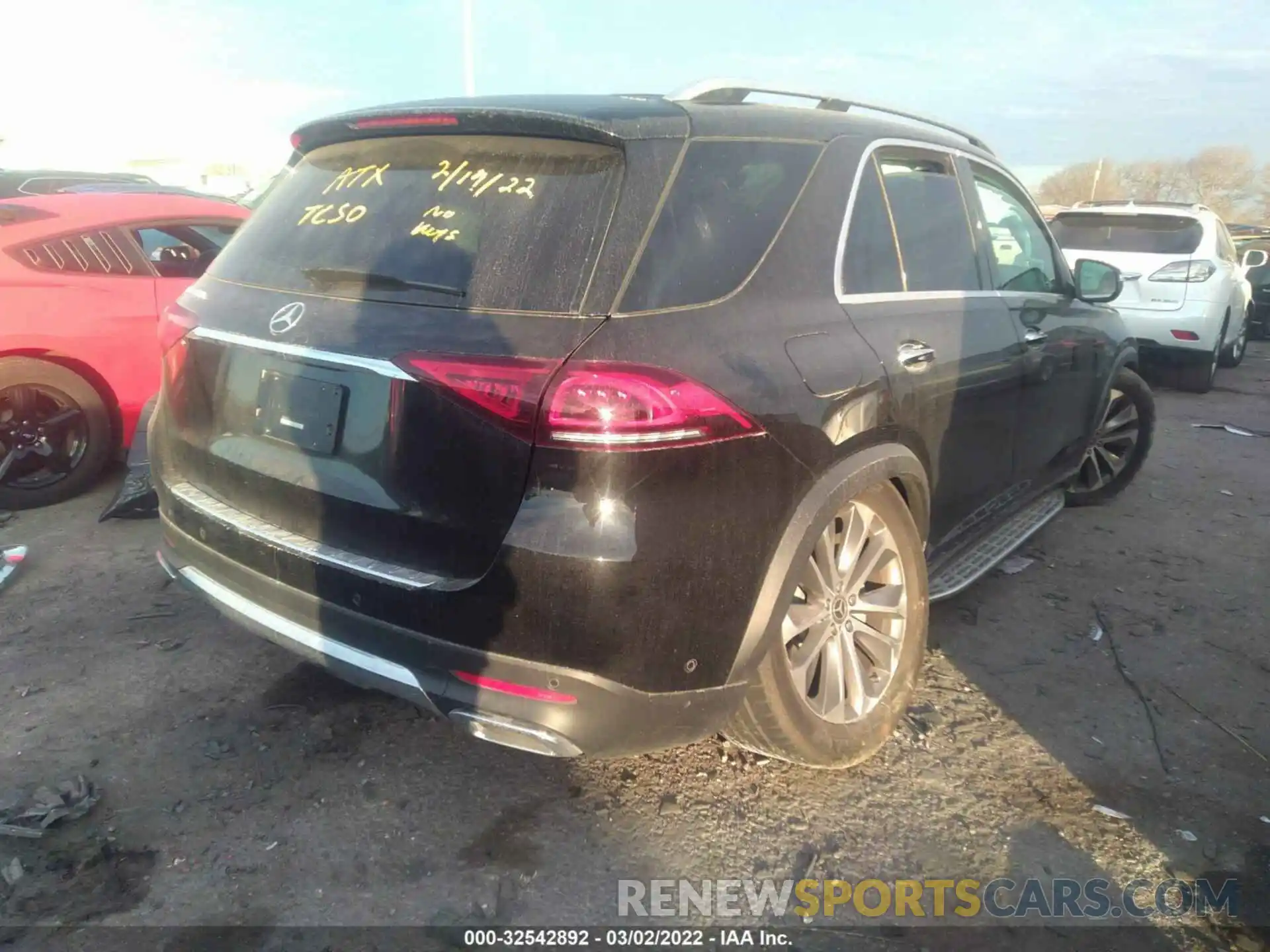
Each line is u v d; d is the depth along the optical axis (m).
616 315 2.19
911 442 3.04
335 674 2.50
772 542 2.40
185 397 2.88
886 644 3.02
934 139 3.59
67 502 5.06
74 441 5.04
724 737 2.91
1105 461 5.48
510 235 2.35
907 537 3.02
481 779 2.89
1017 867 2.60
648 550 2.12
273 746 3.02
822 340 2.64
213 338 2.73
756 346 2.41
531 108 2.49
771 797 2.84
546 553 2.09
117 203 5.27
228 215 5.72
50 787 2.78
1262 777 3.01
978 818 2.78
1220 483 6.16
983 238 3.79
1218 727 3.28
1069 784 2.94
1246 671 3.67
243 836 2.62
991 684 3.52
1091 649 3.82
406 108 2.66
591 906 2.43
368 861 2.55
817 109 3.08
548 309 2.21
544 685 2.16
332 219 2.68
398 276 2.43
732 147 2.60
